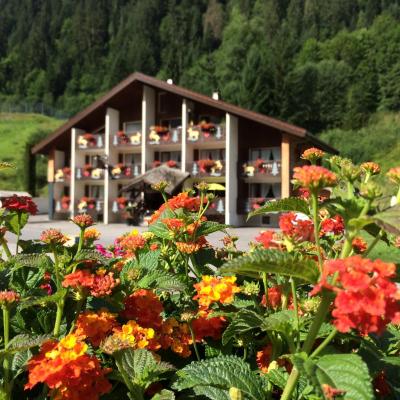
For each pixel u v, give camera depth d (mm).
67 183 30562
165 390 1620
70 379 1533
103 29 114375
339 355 1365
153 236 2953
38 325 2047
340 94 61562
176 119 27391
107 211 27438
